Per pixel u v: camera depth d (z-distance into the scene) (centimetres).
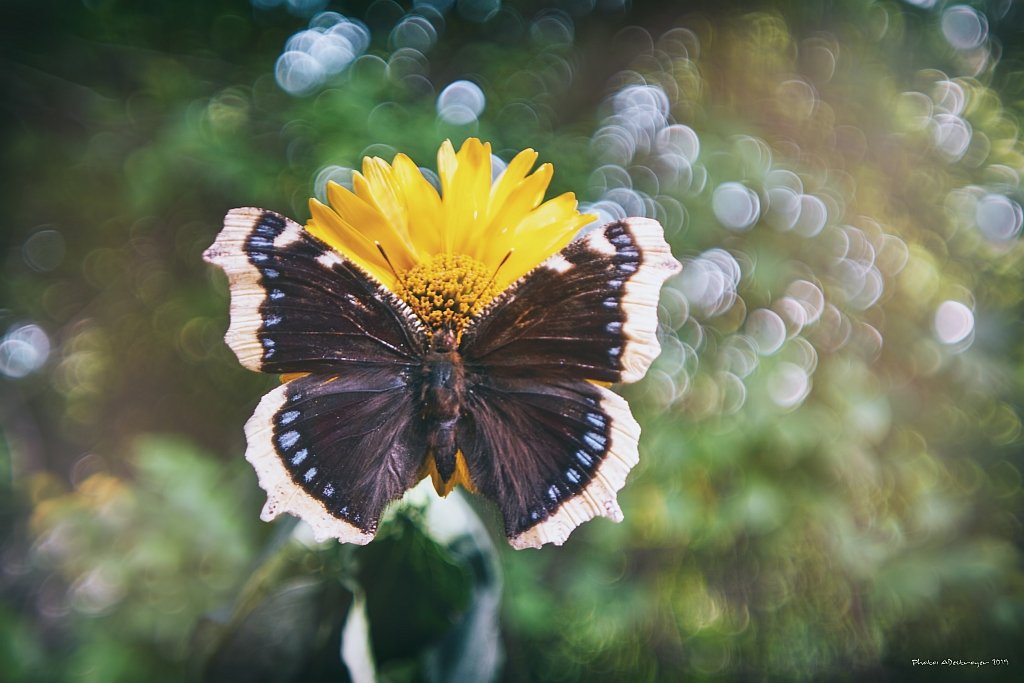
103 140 51
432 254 29
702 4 52
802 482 40
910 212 47
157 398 50
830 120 49
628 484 40
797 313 43
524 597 38
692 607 40
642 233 27
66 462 50
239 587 33
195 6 50
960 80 50
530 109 48
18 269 53
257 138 44
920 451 43
